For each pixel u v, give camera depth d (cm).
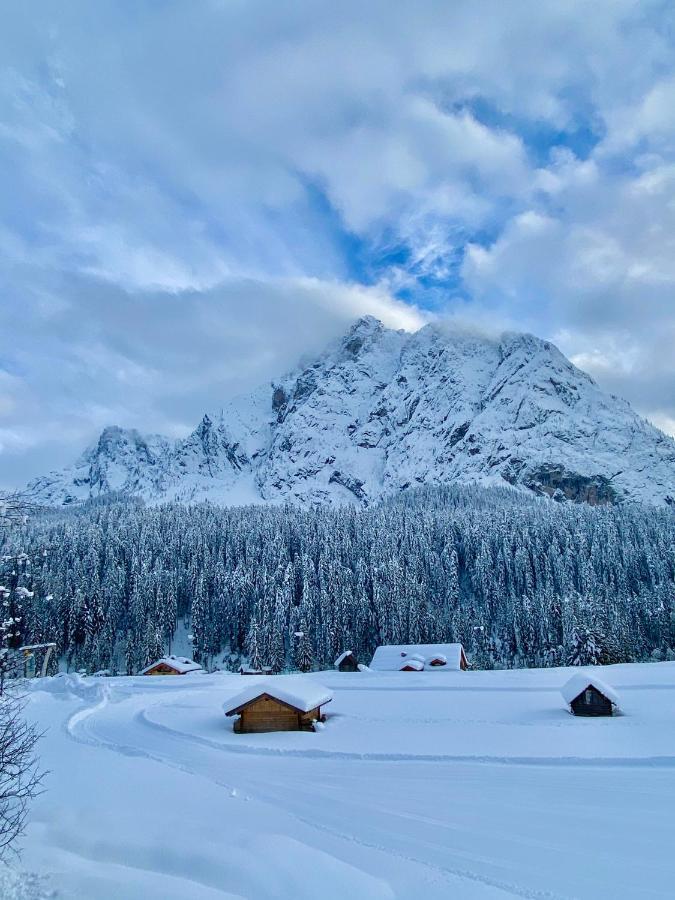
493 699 4866
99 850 1551
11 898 1161
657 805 2092
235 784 2491
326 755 3094
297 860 1520
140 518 16650
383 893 1391
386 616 10769
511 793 2289
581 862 1603
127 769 2705
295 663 10056
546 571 12419
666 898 1395
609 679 5578
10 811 1752
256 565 12912
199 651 11175
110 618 10681
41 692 5344
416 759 2931
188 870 1454
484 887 1448
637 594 11712
